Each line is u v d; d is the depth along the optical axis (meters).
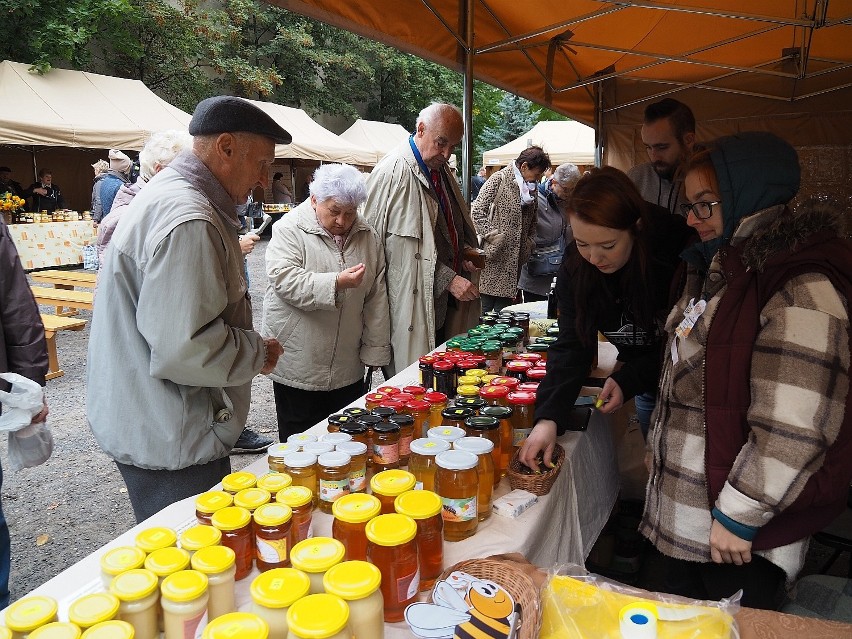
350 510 1.09
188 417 1.72
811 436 1.19
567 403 1.78
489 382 1.96
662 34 4.67
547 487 1.55
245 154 1.75
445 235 3.37
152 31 18.27
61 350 6.21
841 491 1.26
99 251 3.65
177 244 1.57
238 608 1.04
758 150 1.32
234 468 3.63
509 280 5.02
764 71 4.78
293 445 1.46
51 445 2.20
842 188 5.46
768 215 1.32
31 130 10.12
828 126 5.48
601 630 0.95
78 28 15.55
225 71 19.92
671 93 5.93
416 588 1.05
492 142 25.36
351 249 2.86
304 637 0.79
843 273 1.25
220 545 1.05
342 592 0.87
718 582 1.44
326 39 24.88
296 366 2.82
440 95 28.09
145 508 1.80
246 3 21.36
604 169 1.69
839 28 4.45
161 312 1.58
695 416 1.43
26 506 3.28
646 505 1.62
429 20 3.46
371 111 27.55
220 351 1.65
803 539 1.33
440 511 1.14
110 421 1.73
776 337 1.25
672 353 1.50
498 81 4.44
